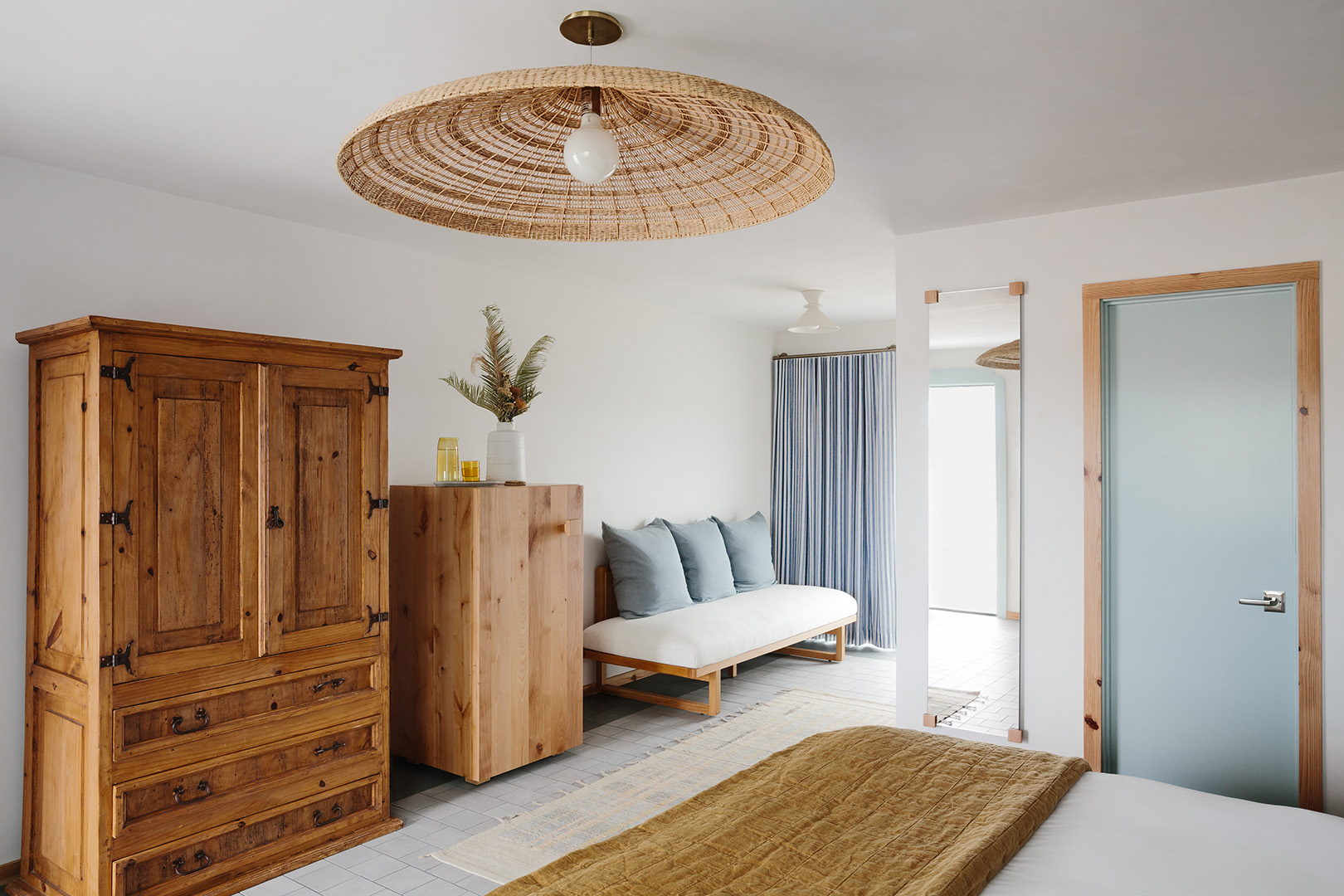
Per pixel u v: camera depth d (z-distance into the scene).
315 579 3.04
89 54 2.12
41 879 2.72
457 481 3.80
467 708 3.59
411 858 2.97
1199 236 3.25
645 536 5.31
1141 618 3.39
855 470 6.61
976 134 2.66
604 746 4.21
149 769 2.58
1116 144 2.75
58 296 2.97
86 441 2.54
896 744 2.48
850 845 1.83
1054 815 2.05
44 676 2.73
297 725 2.96
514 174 1.50
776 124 1.25
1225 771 3.23
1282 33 2.01
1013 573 3.62
